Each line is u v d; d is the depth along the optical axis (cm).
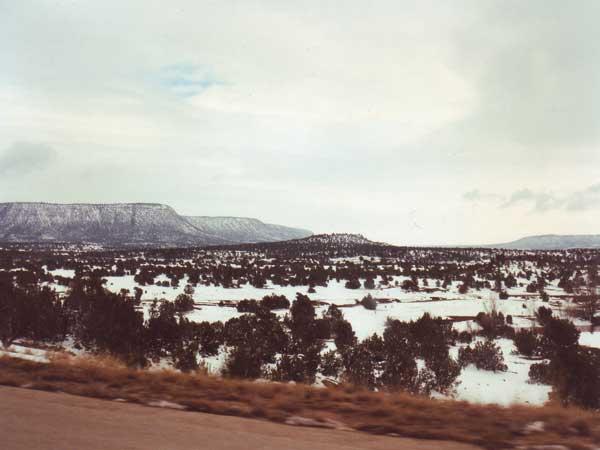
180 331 3197
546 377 2928
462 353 3897
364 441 509
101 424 521
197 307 7000
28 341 3544
